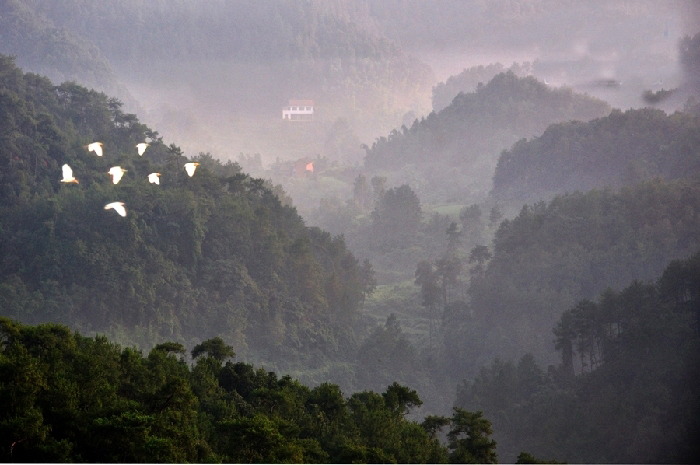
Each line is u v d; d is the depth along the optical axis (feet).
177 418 415.03
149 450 365.61
